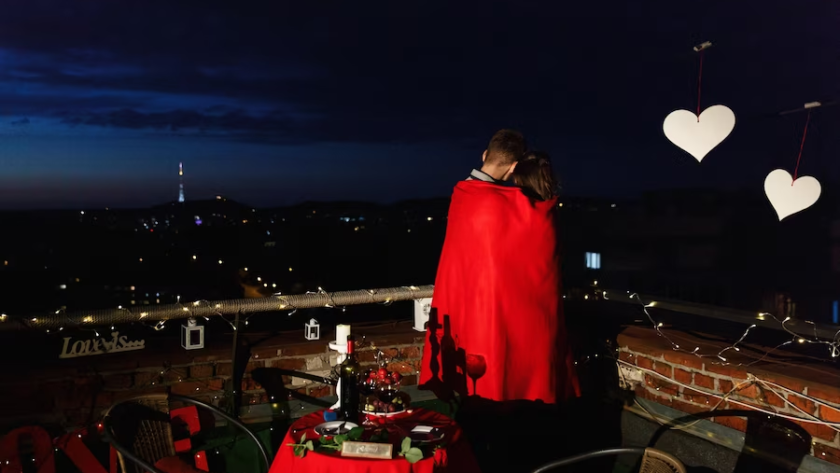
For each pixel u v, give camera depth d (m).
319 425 2.71
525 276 3.08
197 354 3.43
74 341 3.31
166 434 3.00
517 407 4.11
